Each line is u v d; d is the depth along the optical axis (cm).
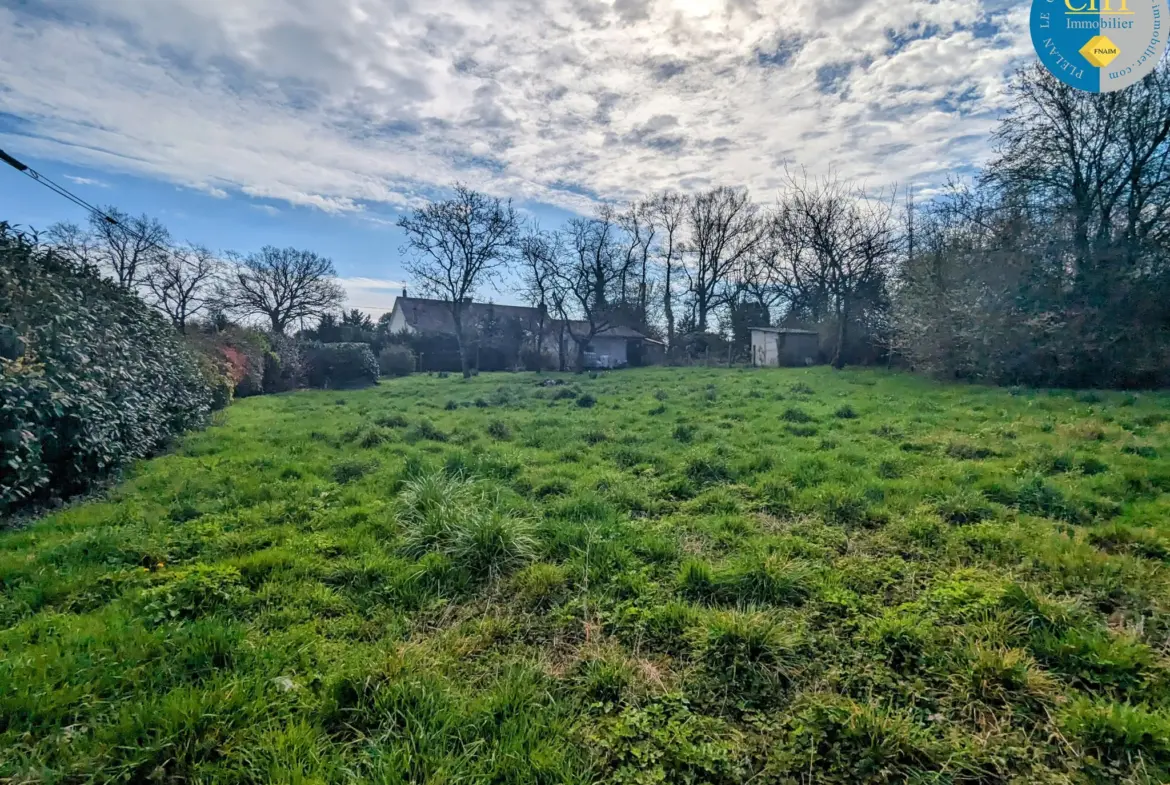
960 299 1538
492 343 3681
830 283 2630
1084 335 1295
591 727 223
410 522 448
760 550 378
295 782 188
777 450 679
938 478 540
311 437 884
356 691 234
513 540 380
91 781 188
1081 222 1391
